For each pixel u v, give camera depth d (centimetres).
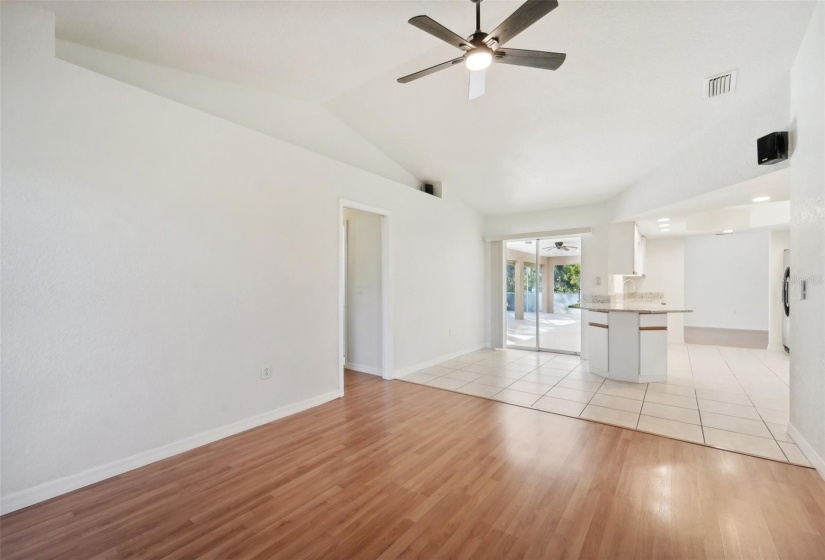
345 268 526
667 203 407
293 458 259
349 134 429
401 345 482
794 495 210
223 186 292
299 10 228
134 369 243
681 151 381
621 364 452
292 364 344
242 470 243
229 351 296
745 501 205
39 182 206
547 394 402
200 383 278
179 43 259
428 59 297
